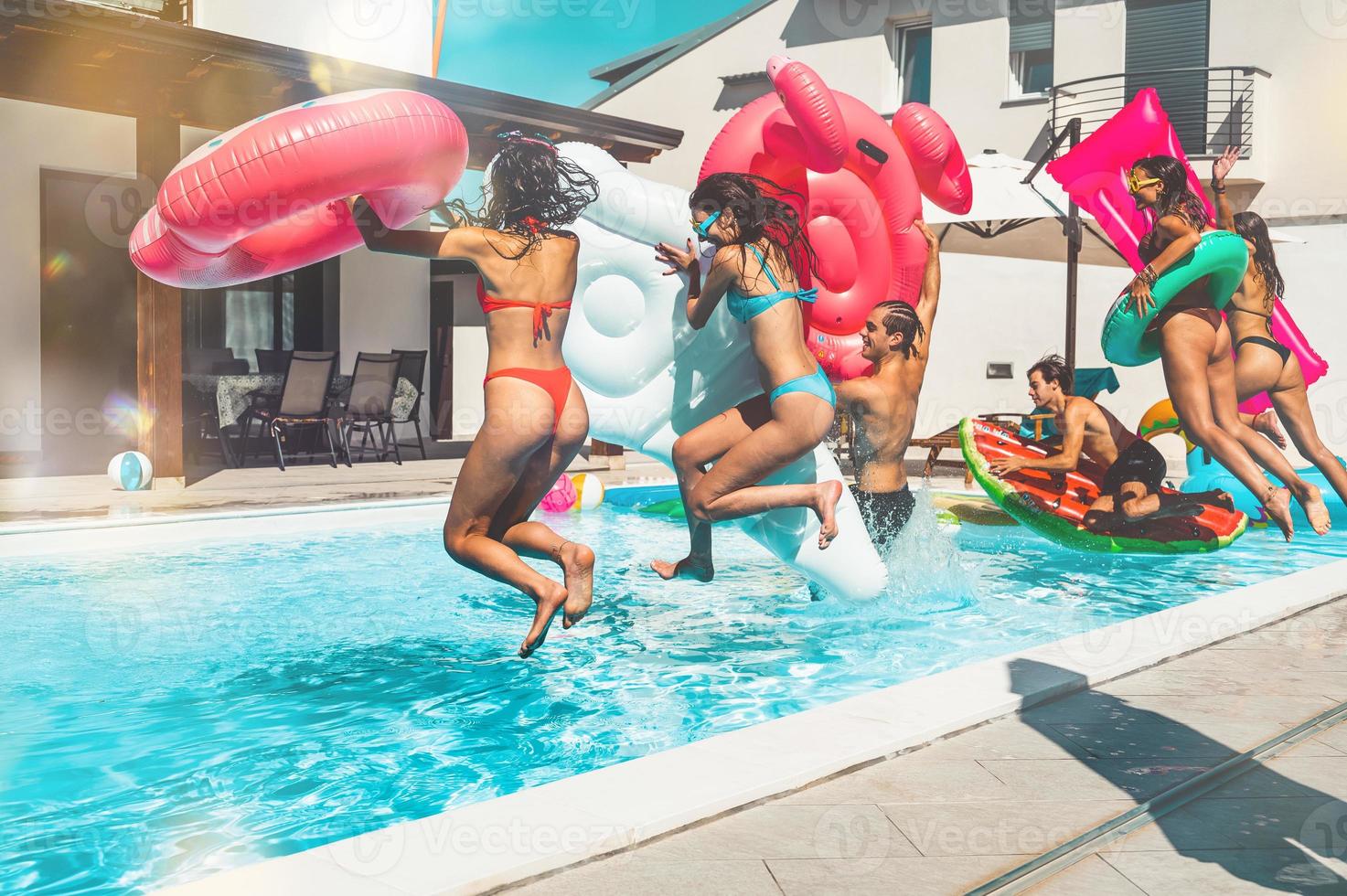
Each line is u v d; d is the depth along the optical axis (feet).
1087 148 23.62
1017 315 50.93
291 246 13.15
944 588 20.34
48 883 8.52
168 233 12.38
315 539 26.53
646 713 13.25
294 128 11.38
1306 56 45.57
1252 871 7.93
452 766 11.37
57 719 13.00
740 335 16.46
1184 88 48.62
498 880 7.48
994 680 12.71
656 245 15.53
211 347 50.08
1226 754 10.46
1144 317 20.56
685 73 63.00
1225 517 25.80
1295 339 24.30
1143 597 20.30
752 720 12.98
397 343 52.49
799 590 21.15
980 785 9.63
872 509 19.33
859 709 11.55
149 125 32.12
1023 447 25.67
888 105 57.21
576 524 30.09
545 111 38.09
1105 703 12.26
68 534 24.98
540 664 15.57
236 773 11.11
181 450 33.32
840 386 19.29
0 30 27.30
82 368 44.04
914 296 19.92
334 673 15.07
